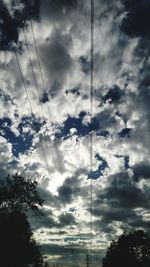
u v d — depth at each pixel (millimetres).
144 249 73375
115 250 75312
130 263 72250
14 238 49000
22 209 52156
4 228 48906
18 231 49719
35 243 51094
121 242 75125
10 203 51750
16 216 50219
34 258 51531
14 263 48625
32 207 51688
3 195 50938
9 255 48344
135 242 73875
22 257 49094
